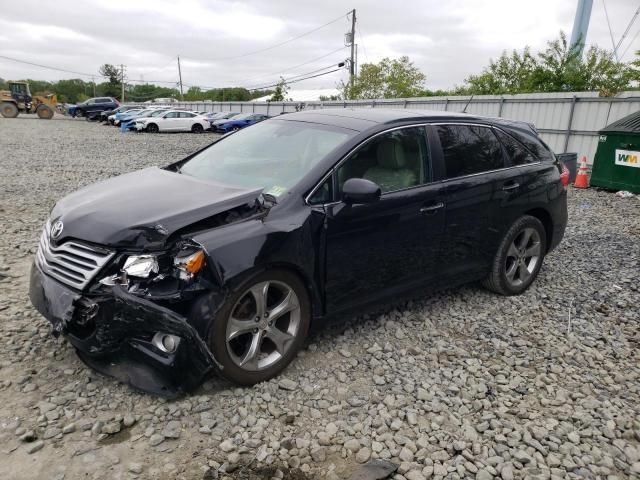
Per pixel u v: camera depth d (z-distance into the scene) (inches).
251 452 105.0
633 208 378.3
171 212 116.8
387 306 156.8
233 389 124.5
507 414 122.7
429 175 157.6
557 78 1000.9
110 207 122.7
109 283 111.0
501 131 185.9
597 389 135.3
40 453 100.3
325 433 111.7
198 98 4069.9
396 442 111.0
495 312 179.8
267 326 125.0
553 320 175.6
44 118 1768.0
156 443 105.0
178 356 110.6
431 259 159.8
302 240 126.3
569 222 326.6
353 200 131.8
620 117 559.5
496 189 173.5
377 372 136.7
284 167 144.1
